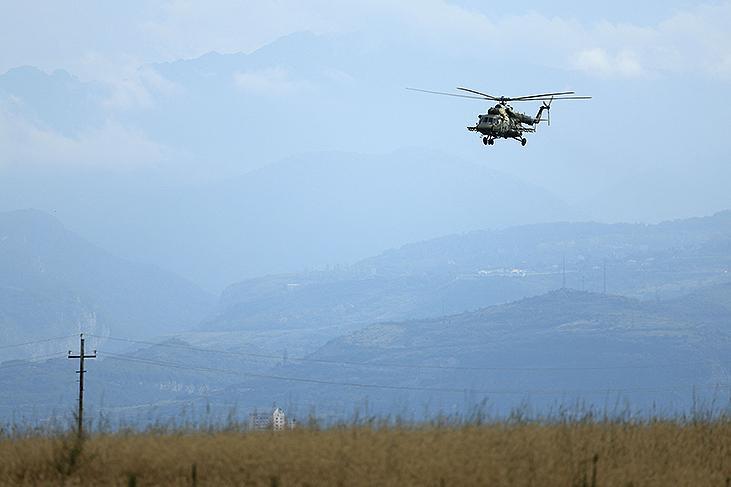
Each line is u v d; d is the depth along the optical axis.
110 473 78.06
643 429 96.06
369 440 80.94
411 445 79.31
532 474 75.12
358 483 71.50
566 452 82.25
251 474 74.81
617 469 78.50
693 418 103.69
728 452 88.88
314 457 76.50
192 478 73.44
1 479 77.44
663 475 79.12
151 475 76.50
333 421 94.19
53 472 79.62
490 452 78.94
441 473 73.00
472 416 97.44
